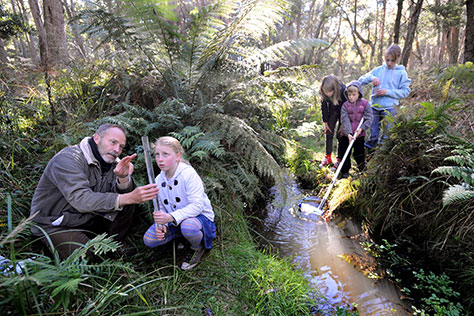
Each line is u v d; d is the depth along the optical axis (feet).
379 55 72.13
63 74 11.09
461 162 7.16
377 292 6.58
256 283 6.16
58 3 19.74
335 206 10.09
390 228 9.04
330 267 7.47
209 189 8.46
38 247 6.16
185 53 10.44
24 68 11.28
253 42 11.21
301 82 11.88
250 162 9.71
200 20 9.38
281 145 12.24
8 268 4.62
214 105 9.33
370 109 11.85
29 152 8.91
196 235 6.33
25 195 7.22
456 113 12.97
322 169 13.08
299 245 8.45
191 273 6.43
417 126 9.05
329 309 6.03
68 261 4.52
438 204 8.13
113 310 4.99
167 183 6.72
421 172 8.71
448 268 7.18
